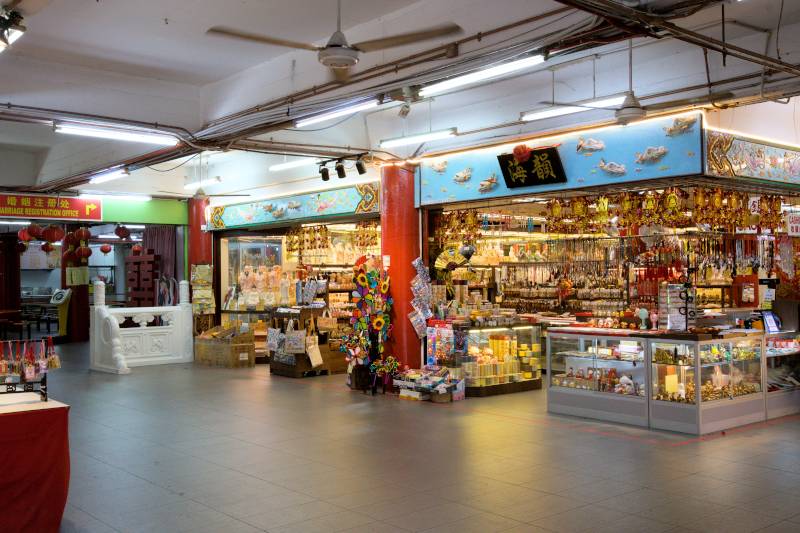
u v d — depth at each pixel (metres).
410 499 5.36
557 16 5.84
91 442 7.31
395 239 10.48
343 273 15.28
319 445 7.12
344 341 10.55
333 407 9.20
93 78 8.61
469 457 6.59
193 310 14.89
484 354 10.01
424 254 10.62
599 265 12.84
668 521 4.84
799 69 6.67
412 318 10.27
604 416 8.17
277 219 13.56
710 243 10.44
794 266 10.80
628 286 12.17
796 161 8.99
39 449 4.64
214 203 15.31
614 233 11.38
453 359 9.88
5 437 4.53
